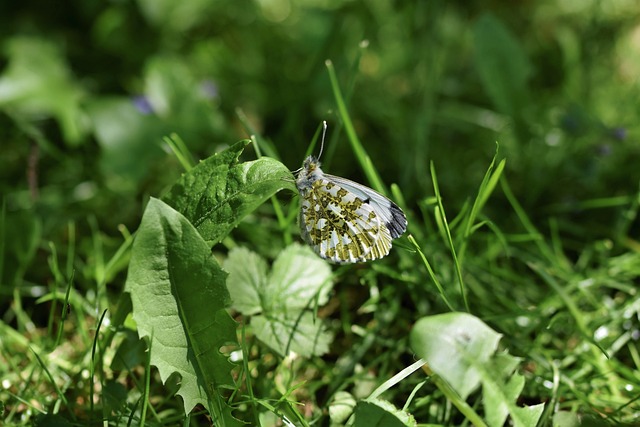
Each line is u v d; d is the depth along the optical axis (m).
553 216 0.39
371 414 0.30
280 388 0.33
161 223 0.30
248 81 0.49
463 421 0.32
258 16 0.54
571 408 0.32
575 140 0.41
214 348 0.30
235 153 0.31
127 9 0.47
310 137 0.44
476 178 0.41
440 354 0.29
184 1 0.48
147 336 0.30
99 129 0.40
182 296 0.30
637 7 0.53
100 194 0.40
